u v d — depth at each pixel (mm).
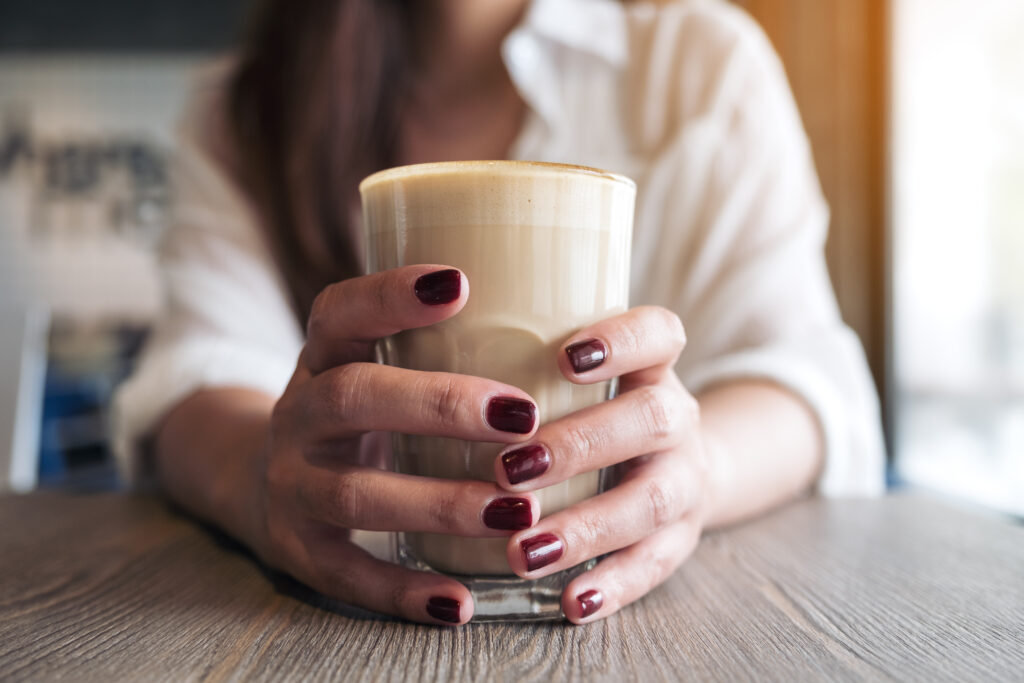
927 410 1308
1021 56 1109
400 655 236
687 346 566
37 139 2326
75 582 305
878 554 337
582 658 234
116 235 2346
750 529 379
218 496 351
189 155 647
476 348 254
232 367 465
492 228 251
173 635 251
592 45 627
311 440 265
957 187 1232
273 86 608
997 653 238
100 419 1653
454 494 248
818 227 594
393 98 618
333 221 590
